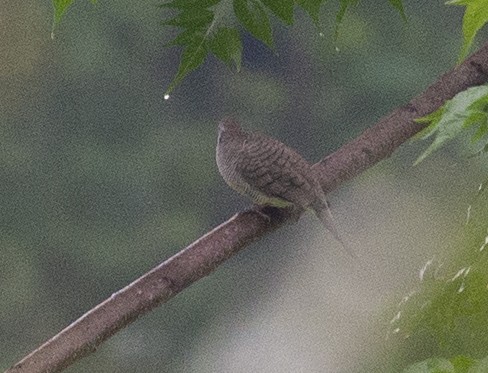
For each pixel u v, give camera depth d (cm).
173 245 2397
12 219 2378
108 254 2362
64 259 2314
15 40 2495
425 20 2323
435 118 317
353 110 2483
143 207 2483
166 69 2703
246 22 386
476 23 287
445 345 265
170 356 1764
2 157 2472
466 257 267
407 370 265
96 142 2566
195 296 1836
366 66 2364
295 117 2580
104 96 2600
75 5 2609
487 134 310
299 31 2589
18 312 2203
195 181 2536
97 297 2284
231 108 2614
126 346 1727
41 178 2466
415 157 1153
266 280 1741
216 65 2688
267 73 2645
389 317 275
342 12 382
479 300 263
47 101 2534
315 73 2539
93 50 2589
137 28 2686
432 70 2323
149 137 2617
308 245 1507
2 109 2509
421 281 269
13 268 2261
